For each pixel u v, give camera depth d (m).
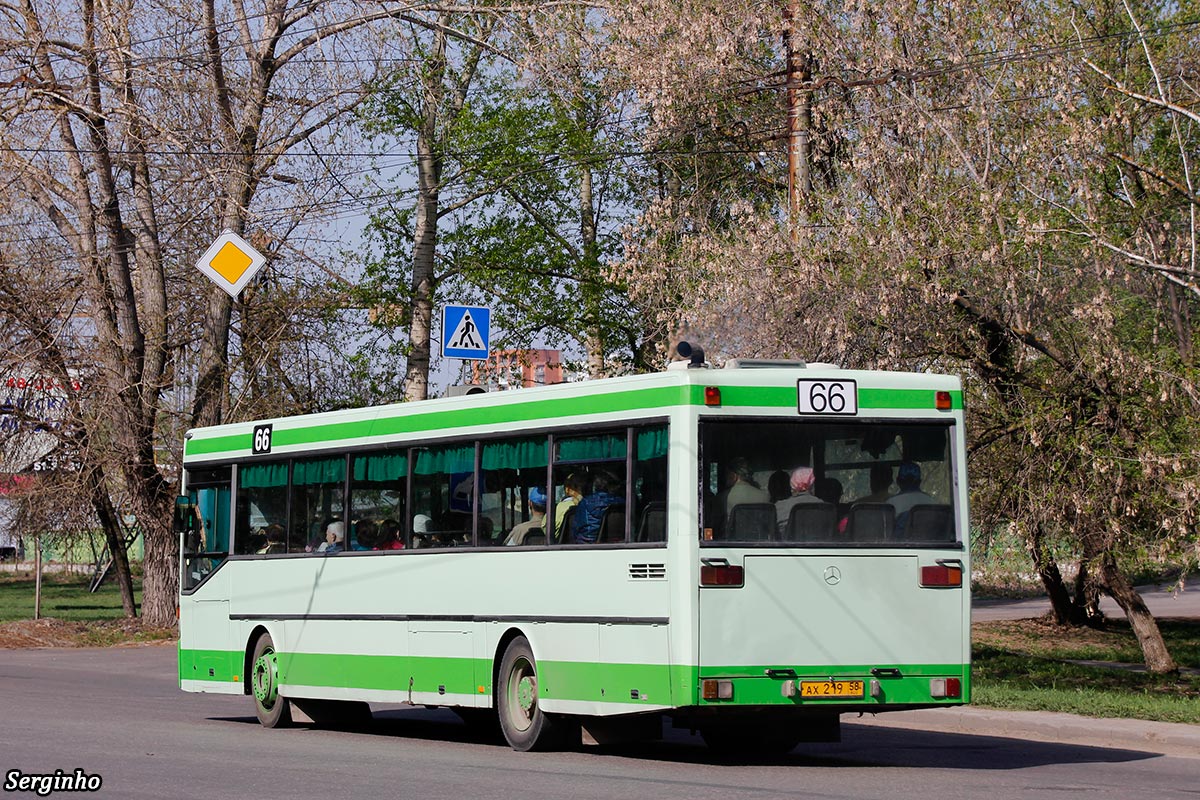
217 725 16.39
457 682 14.03
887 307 18.09
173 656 28.25
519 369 34.12
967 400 18.86
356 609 15.48
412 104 33.12
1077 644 29.00
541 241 34.78
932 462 12.28
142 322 32.41
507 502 13.60
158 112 28.45
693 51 24.58
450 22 31.12
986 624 33.44
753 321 20.16
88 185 31.00
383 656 15.03
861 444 12.10
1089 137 17.58
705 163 28.41
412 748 13.65
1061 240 17.61
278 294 31.91
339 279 31.91
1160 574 24.20
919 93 19.92
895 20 19.89
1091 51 18.58
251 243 29.83
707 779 11.02
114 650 29.67
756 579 11.61
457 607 14.06
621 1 26.45
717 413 11.74
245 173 28.62
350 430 15.85
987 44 19.38
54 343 30.86
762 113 26.64
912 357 18.92
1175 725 15.41
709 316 20.58
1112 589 22.52
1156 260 17.27
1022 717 16.20
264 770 11.46
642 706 11.78
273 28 29.59
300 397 32.56
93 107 29.25
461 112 33.81
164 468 33.22
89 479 31.52
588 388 12.77
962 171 18.89
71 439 31.41
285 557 16.62
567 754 13.06
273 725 16.58
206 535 18.16
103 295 31.08
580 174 35.22
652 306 26.20
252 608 17.09
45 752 12.46
